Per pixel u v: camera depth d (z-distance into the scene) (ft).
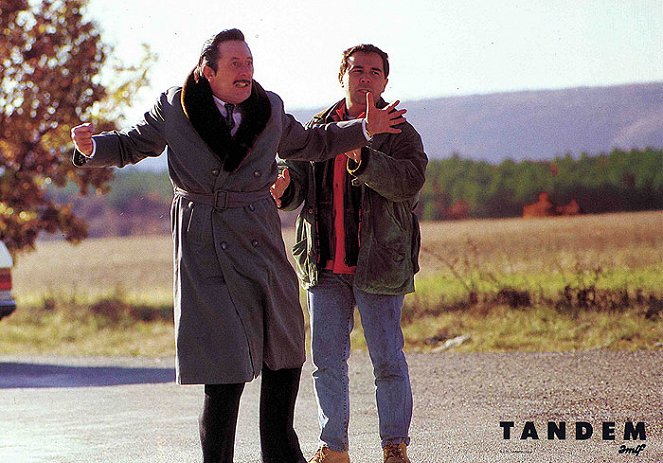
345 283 26.91
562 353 53.01
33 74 90.12
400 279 26.53
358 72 26.71
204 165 23.84
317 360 26.96
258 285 24.14
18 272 229.86
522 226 183.62
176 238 24.36
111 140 24.07
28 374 55.62
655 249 89.71
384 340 26.63
